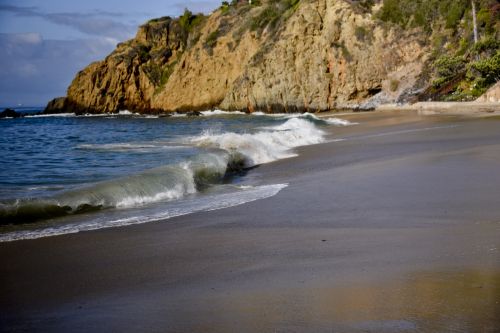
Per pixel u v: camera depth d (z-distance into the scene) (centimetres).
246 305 447
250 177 1444
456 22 6334
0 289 541
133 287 529
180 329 404
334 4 7175
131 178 1186
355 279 495
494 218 723
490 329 365
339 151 1961
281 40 7306
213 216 904
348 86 6838
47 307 480
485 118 3117
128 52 10062
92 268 609
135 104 9831
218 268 578
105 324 425
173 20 10500
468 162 1303
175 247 693
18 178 1449
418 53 6494
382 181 1133
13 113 10025
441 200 879
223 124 4975
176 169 1320
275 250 641
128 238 762
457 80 5566
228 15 9188
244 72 7781
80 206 1002
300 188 1162
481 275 479
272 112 7462
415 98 5938
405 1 6881
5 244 736
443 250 575
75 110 10356
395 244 621
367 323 388
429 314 396
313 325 392
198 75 8831
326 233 716
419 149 1750
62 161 1919
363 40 6819
